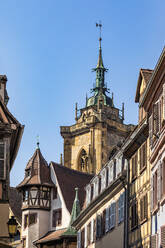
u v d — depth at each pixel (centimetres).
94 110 13475
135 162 4256
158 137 3288
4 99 4375
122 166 4941
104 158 13125
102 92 14325
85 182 8562
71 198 7988
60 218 7806
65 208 7769
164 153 3064
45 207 8012
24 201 8131
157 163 3278
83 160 13412
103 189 5391
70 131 13625
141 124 4059
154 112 3384
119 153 4969
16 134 3966
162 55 3042
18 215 8662
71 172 8550
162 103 3231
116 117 13900
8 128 3828
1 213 3719
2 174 3778
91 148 13175
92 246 5675
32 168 8281
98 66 14712
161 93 3266
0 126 3825
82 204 8012
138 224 4003
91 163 13038
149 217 3666
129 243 4297
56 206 7969
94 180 6119
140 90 4266
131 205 4303
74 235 7056
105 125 13300
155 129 3372
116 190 4853
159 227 3189
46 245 7625
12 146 4188
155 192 3375
